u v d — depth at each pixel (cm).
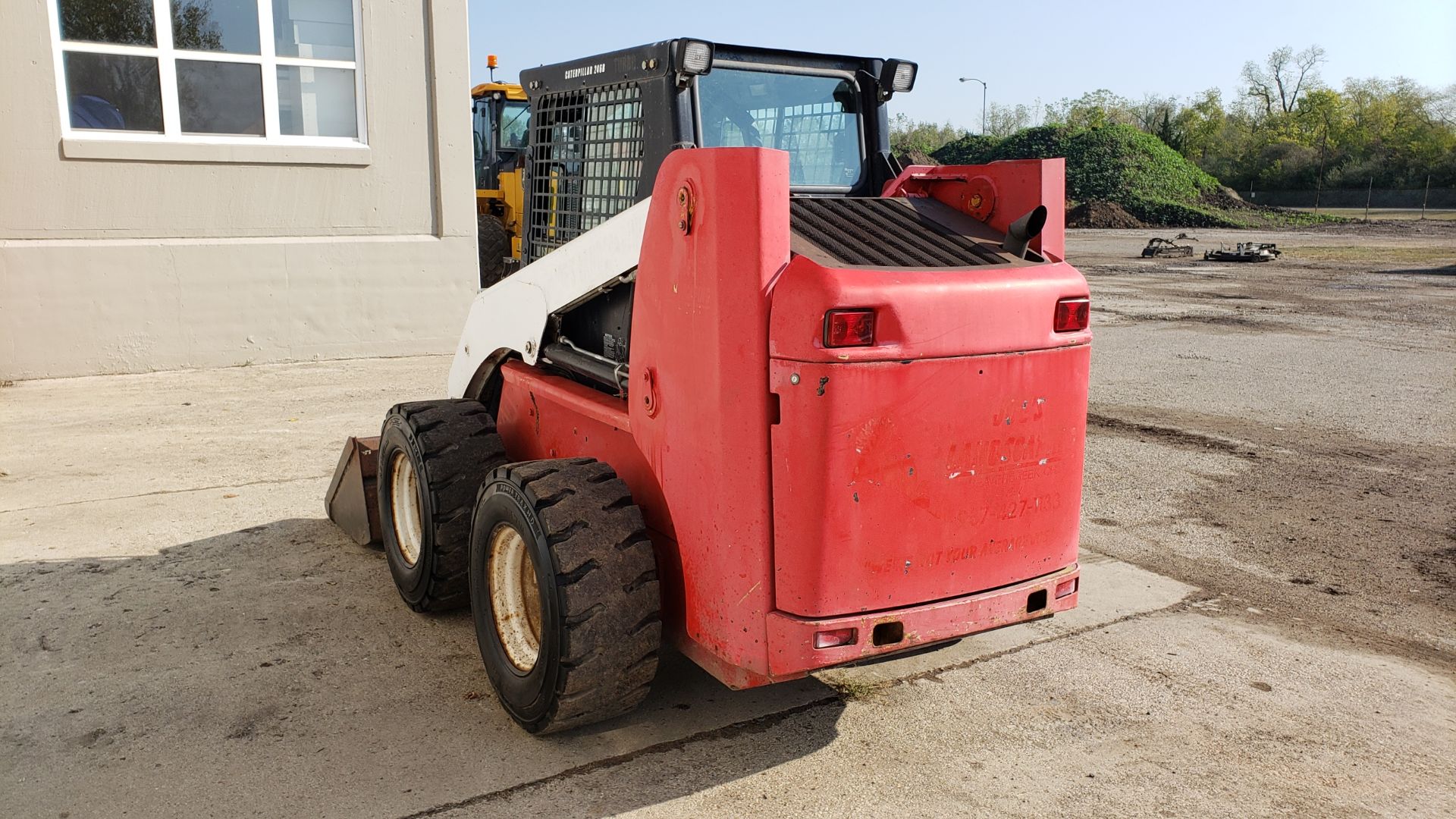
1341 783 307
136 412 745
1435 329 1264
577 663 288
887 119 378
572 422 370
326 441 671
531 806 284
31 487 570
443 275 1006
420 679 358
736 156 257
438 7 965
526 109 1421
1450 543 521
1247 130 7481
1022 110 8900
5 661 367
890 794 295
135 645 381
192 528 509
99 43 840
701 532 284
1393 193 5756
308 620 405
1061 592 309
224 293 906
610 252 322
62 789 290
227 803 284
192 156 877
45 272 834
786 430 260
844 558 266
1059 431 299
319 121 945
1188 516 559
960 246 310
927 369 267
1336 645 404
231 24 891
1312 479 630
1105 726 338
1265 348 1116
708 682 362
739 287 260
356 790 290
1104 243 3141
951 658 387
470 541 337
